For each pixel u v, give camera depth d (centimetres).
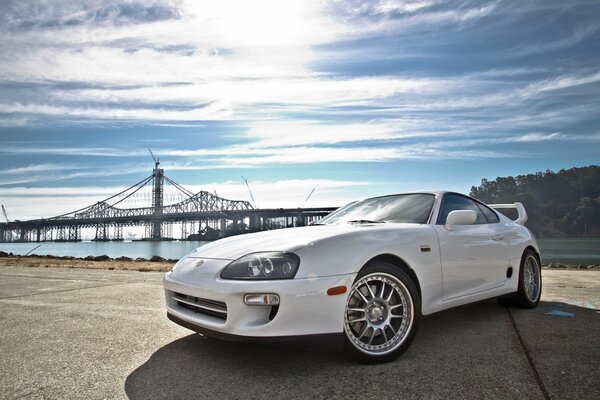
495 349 253
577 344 262
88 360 247
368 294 239
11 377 222
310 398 190
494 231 338
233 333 216
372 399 187
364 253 235
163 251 7525
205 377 217
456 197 334
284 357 245
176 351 262
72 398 195
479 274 312
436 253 275
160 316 363
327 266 222
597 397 185
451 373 216
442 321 326
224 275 228
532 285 382
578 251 7094
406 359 238
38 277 670
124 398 194
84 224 17238
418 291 261
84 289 523
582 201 19575
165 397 194
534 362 229
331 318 219
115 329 318
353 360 232
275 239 251
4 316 367
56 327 326
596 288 504
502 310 365
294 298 211
